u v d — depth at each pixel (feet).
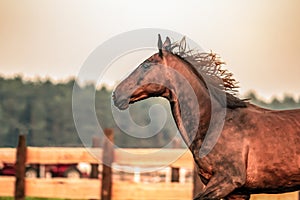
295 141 39.52
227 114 40.22
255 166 39.52
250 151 39.52
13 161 65.16
